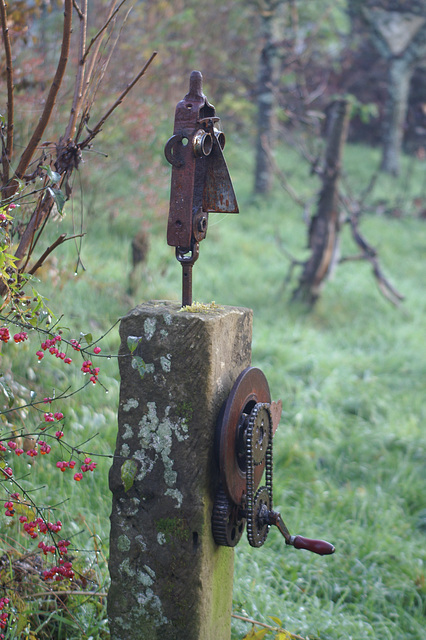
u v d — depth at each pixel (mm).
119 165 8672
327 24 13430
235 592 3168
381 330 8773
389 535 4195
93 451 4051
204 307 2277
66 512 3389
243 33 13438
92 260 7266
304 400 6152
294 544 2354
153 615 2240
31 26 4469
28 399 3803
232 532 2340
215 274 9422
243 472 2326
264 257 11023
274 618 2770
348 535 4125
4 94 4031
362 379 7062
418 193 18469
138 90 8391
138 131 8203
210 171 2215
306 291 9227
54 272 5207
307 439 5469
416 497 4836
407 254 13539
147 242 6957
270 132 14375
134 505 2217
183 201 2174
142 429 2176
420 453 5461
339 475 5074
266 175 15031
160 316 2113
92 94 2684
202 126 2156
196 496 2145
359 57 22359
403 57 19766
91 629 2646
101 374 5051
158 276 7664
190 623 2207
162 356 2119
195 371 2096
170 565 2199
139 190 8727
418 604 3682
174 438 2141
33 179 2516
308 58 12555
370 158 21875
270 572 3561
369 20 19219
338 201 9250
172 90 9914
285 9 12703
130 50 8484
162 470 2166
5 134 2689
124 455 2209
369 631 3270
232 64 12977
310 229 9305
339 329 8734
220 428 2145
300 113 10352
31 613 2504
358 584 3715
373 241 13695
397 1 18531
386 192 17938
